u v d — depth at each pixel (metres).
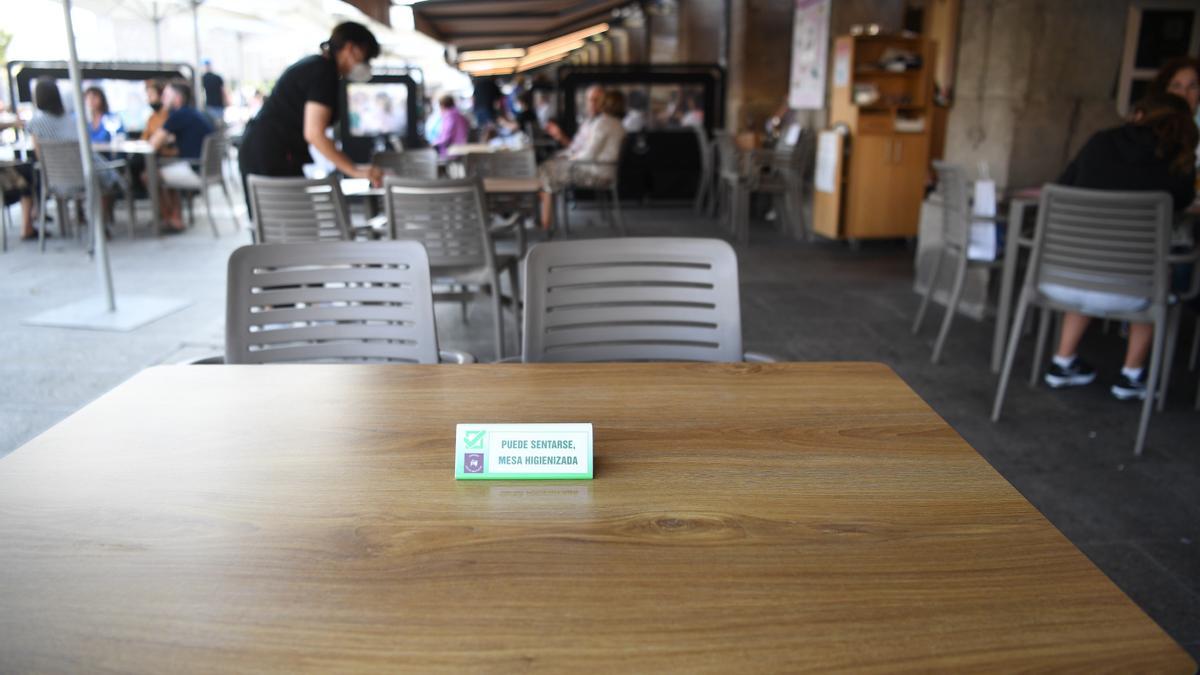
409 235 3.74
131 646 0.79
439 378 1.55
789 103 9.15
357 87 9.05
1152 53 5.96
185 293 5.62
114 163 7.58
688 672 0.75
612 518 1.03
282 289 1.91
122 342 4.49
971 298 5.18
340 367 1.61
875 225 7.49
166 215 8.43
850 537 0.98
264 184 3.71
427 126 11.24
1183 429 3.39
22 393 3.71
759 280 6.25
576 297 1.92
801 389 1.49
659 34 13.85
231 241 7.81
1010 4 5.22
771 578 0.90
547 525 1.02
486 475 1.14
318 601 0.86
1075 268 3.25
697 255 1.94
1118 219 3.10
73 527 1.01
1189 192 3.36
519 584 0.89
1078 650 0.78
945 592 0.87
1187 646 2.05
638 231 8.65
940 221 5.48
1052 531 1.00
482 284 3.87
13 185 7.27
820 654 0.77
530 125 11.12
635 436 1.28
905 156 7.39
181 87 8.74
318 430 1.31
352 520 1.03
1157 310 3.11
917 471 1.16
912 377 4.03
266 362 1.90
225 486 1.12
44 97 7.15
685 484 1.12
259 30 15.26
